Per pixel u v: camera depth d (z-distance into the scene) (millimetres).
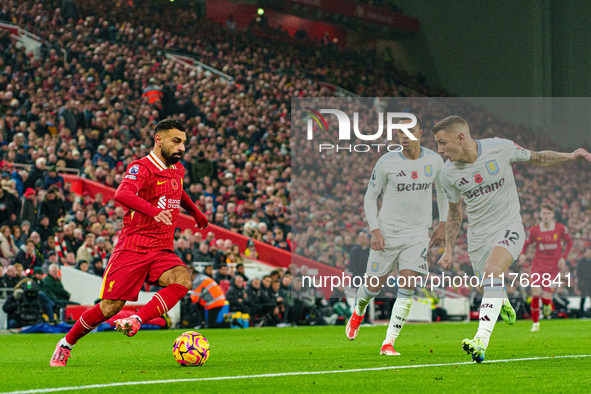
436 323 16078
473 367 5602
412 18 35000
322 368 5555
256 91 28438
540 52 29453
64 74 22969
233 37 32688
